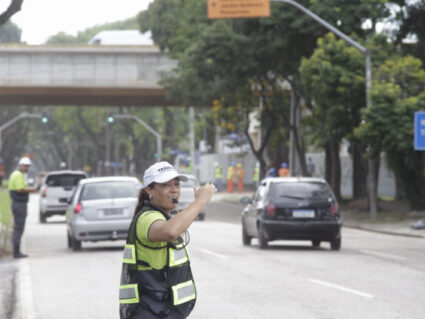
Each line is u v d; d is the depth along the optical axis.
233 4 64.06
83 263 37.66
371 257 39.44
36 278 31.81
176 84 111.44
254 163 179.00
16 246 40.41
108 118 146.88
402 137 66.75
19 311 23.58
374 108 67.19
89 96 141.25
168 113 184.12
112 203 44.34
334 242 43.81
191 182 72.06
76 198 44.81
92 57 133.38
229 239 51.94
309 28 78.56
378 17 76.50
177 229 10.68
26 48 132.00
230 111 115.44
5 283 30.28
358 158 86.06
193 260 37.84
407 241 51.16
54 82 132.62
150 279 10.98
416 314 22.56
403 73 70.44
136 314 10.97
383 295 26.30
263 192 44.94
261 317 22.22
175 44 106.25
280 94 111.50
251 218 45.69
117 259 39.66
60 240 52.91
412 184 71.94
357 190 86.50
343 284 29.09
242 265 35.62
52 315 22.97
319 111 76.50
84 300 25.97
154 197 11.49
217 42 84.25
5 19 37.59
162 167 11.38
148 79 133.75
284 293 26.88
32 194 162.25
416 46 83.44
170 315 11.00
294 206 43.16
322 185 44.06
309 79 74.88
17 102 151.62
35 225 70.31
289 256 39.94
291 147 98.62
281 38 82.06
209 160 197.88
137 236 10.98
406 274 32.16
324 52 73.88
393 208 80.31
